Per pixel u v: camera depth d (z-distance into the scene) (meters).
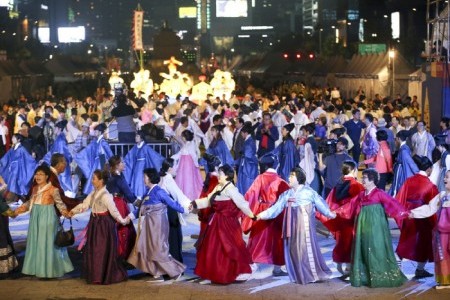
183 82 46.03
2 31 109.38
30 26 146.38
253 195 12.59
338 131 18.41
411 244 12.24
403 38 72.62
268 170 12.73
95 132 20.38
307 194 12.05
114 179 12.59
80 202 12.59
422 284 12.04
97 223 12.23
